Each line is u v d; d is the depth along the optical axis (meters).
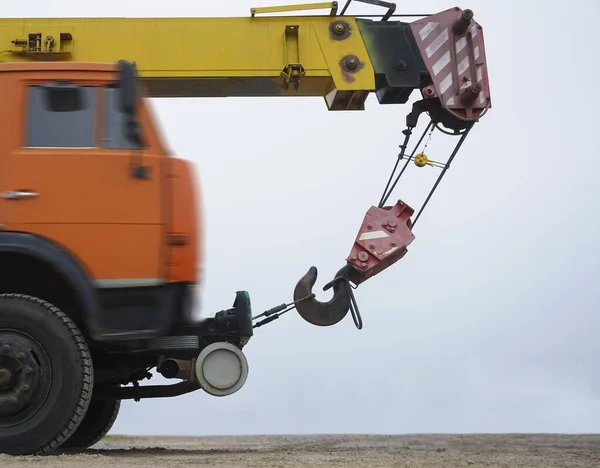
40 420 7.43
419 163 11.55
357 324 11.23
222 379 8.86
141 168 7.74
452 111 11.21
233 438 18.56
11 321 7.55
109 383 9.72
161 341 8.50
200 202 7.98
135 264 7.65
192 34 10.84
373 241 11.36
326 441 14.45
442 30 11.29
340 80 10.91
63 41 10.68
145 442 16.19
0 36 10.59
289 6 10.97
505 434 16.50
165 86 10.96
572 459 8.05
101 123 7.84
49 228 7.58
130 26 10.78
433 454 8.91
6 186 7.61
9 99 7.81
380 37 11.17
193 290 8.04
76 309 8.20
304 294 11.14
